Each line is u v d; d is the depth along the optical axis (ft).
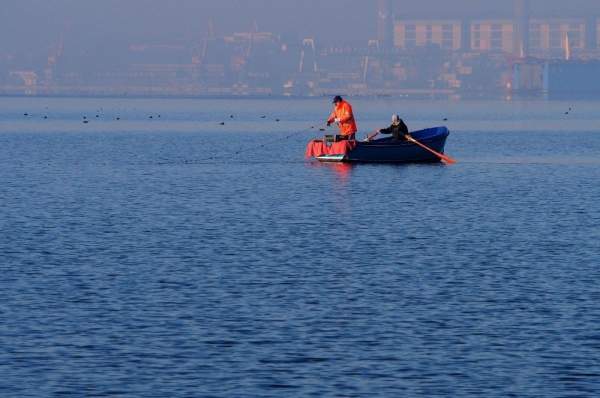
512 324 253.65
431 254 348.38
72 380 212.43
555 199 515.09
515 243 371.97
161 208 476.54
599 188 570.87
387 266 325.83
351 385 210.38
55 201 504.43
